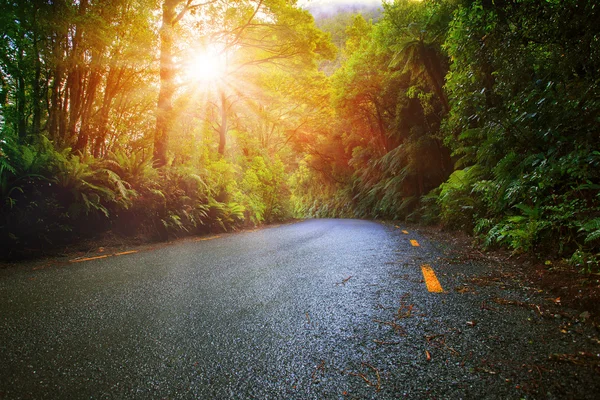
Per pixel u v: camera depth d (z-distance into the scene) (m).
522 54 4.56
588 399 1.10
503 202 4.58
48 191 5.45
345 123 23.39
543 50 4.36
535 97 4.34
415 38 9.70
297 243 5.68
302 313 2.12
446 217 7.14
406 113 13.54
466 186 6.15
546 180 3.59
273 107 20.64
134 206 6.74
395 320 1.94
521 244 3.49
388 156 15.02
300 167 32.31
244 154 17.34
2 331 1.92
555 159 3.76
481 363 1.39
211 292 2.69
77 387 1.31
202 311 2.22
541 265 3.07
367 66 15.27
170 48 8.91
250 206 11.69
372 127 19.28
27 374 1.42
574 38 3.84
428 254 4.19
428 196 10.60
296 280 3.01
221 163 10.60
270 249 5.09
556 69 4.07
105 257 4.82
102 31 6.32
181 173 8.62
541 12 4.17
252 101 17.42
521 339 1.61
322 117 23.66
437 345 1.59
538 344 1.55
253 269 3.57
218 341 1.73
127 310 2.27
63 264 4.30
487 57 5.25
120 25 6.89
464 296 2.34
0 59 5.94
